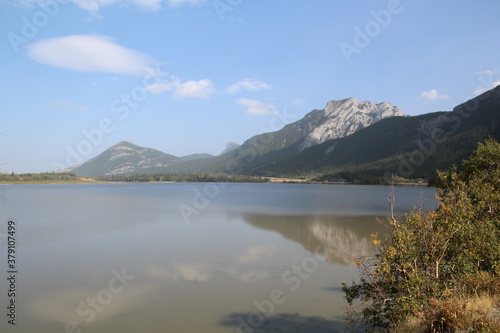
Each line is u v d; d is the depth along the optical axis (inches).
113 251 1075.9
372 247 1134.4
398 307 417.1
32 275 831.7
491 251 462.6
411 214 467.8
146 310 632.4
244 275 836.0
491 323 336.5
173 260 968.9
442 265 447.5
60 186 7834.6
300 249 1107.9
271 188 6820.9
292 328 560.4
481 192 574.2
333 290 734.5
